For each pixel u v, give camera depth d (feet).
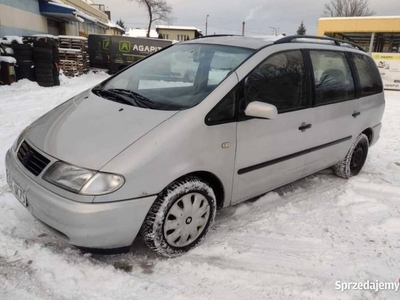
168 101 9.57
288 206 12.23
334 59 13.34
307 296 7.99
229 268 8.78
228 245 9.72
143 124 8.50
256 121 10.01
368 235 10.67
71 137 8.50
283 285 8.29
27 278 7.91
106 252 8.09
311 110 11.89
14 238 9.15
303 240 10.23
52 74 40.32
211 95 9.18
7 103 27.40
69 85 42.96
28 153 8.77
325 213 11.91
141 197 7.88
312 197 13.16
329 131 12.96
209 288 8.07
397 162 18.08
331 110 12.82
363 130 15.30
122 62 64.23
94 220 7.44
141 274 8.39
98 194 7.48
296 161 11.86
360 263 9.27
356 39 69.00
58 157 8.01
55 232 8.06
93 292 7.65
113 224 7.65
